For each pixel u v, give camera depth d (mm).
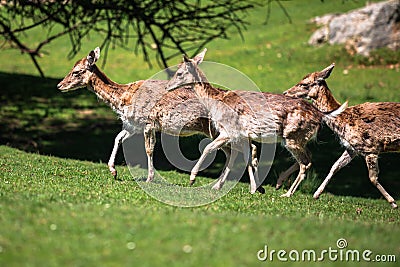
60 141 66688
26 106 80188
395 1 101000
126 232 24281
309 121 40250
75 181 38906
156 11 64188
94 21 63938
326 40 106375
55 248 22391
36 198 30516
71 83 43281
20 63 105500
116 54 112000
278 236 25203
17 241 22969
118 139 42906
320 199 42094
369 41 101000
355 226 28969
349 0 125688
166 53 111062
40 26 124250
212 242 23609
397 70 95625
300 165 40938
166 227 25156
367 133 39688
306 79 41688
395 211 39688
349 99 82938
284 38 112500
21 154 52125
